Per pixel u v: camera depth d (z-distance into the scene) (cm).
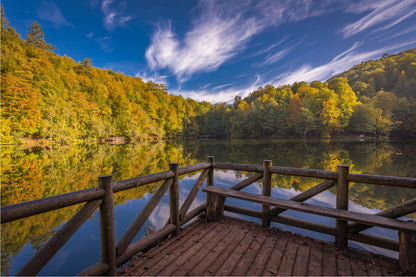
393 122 5466
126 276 187
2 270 310
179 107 8638
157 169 1365
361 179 232
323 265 205
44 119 3384
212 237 267
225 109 9169
